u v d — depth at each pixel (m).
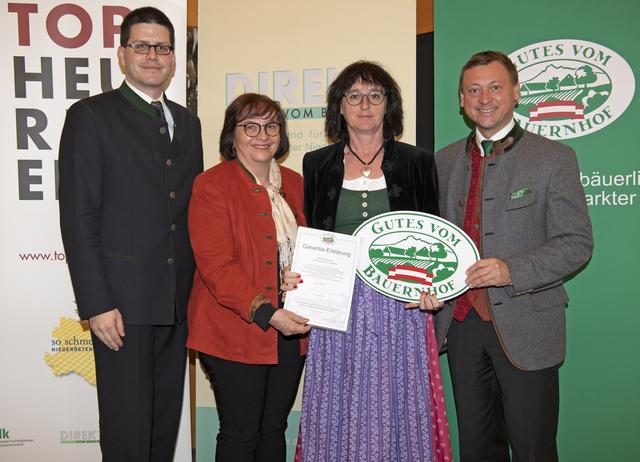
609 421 2.44
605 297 2.42
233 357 1.96
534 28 2.42
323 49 2.59
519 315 1.88
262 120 1.98
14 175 2.51
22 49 2.48
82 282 1.89
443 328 1.99
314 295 1.88
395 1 2.53
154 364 2.10
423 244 1.88
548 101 2.42
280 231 2.02
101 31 2.50
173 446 2.20
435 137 2.54
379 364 1.90
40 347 2.56
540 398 1.89
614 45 2.37
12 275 2.53
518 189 1.87
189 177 2.14
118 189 1.97
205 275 1.94
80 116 1.95
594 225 2.42
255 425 2.03
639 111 2.36
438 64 2.51
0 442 2.57
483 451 2.03
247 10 2.63
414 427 1.92
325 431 1.95
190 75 2.77
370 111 1.92
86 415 2.59
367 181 1.98
